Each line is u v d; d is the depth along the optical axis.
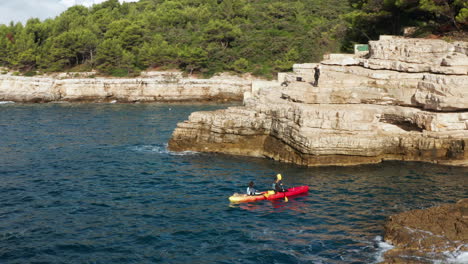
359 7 58.94
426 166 27.91
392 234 16.36
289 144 30.03
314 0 113.56
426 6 41.12
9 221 19.38
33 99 77.25
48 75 88.56
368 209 20.28
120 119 54.84
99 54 89.88
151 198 22.69
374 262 14.71
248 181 25.62
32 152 34.41
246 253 16.06
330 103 32.41
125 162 30.88
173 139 35.16
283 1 115.50
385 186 23.91
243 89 80.69
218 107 69.81
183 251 16.36
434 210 17.52
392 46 35.62
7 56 95.06
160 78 81.69
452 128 28.56
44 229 18.50
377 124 30.45
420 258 14.30
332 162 28.59
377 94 31.95
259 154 32.59
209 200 22.30
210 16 110.62
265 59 90.81
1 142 38.44
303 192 23.09
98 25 105.88
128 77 86.31
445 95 28.47
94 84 79.56
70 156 32.97
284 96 35.41
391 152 29.70
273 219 19.45
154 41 95.88
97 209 21.00
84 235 17.89
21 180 26.12
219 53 89.50
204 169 28.61
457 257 14.15
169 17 109.75
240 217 19.78
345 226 18.27
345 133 28.84
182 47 94.06
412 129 30.72
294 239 17.17
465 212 16.89
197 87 80.38
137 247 16.75
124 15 118.94
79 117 56.69
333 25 89.56
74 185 25.14
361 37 59.56
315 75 34.03
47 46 94.75
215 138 33.69
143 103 76.88
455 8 41.59
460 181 24.52
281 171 27.64
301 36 92.81
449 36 39.22
